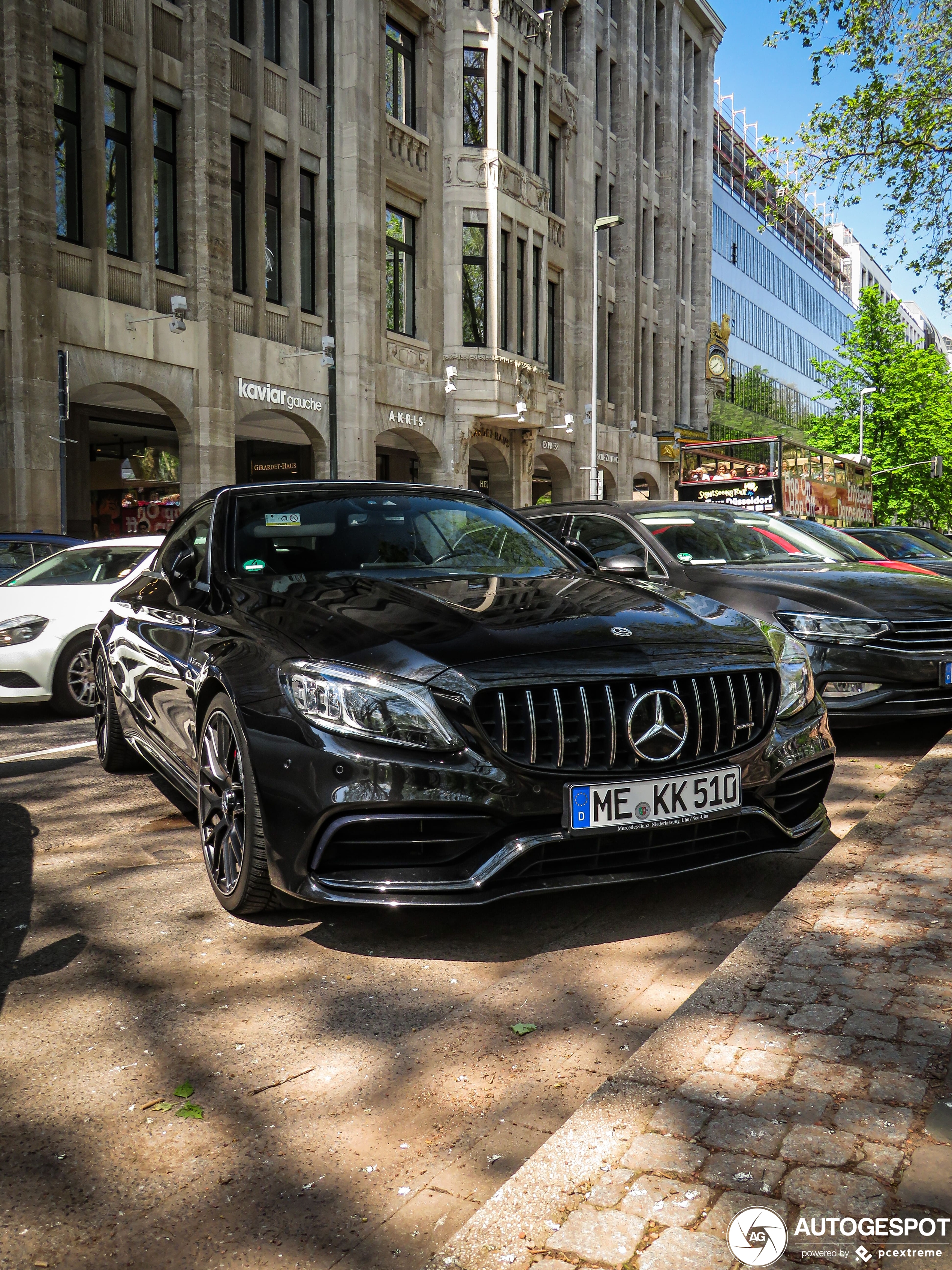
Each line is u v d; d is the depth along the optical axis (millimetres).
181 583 4496
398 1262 1809
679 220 40594
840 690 5988
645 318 37938
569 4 31781
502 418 25438
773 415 61500
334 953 3234
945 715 7250
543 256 27531
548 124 28281
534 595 3752
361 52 21781
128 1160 2137
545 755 3039
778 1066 2154
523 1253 1629
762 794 3412
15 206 14602
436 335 24781
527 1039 2646
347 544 4293
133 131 17000
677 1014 2422
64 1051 2617
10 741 7148
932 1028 2295
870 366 47125
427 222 24438
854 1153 1835
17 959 3213
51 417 15125
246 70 19281
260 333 19641
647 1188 1768
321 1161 2123
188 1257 1834
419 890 2936
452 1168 2086
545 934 3363
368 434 22078
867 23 16938
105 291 16234
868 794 5156
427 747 2941
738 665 3357
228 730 3471
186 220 18000
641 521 7191
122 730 5672
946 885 3258
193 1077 2480
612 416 35375
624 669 3154
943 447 46156
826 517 26500
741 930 3369
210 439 18109
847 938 2838
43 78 14969
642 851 3180
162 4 17484
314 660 3152
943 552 14133
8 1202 2004
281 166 20500
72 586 8469
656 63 39312
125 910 3641
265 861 3250
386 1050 2604
